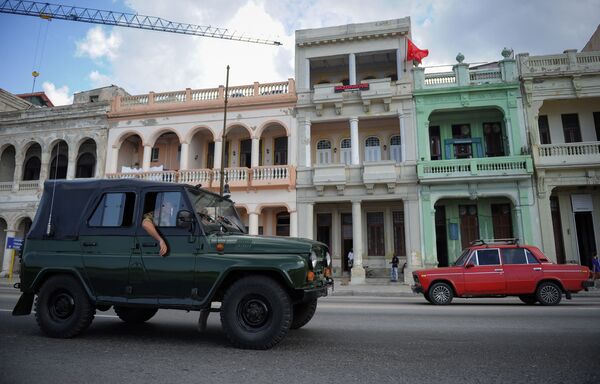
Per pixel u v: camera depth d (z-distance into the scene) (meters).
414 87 22.23
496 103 21.44
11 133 27.11
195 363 4.58
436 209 23.02
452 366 4.47
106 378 4.01
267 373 4.20
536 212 20.06
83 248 6.09
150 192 6.12
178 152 26.39
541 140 21.98
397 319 8.01
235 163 25.31
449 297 11.59
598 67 20.69
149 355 4.95
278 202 22.80
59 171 27.05
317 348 5.35
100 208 6.24
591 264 20.94
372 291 16.88
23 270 6.24
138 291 5.76
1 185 26.48
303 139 23.11
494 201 22.19
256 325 5.30
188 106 24.58
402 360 4.73
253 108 23.94
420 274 11.94
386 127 23.80
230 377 4.05
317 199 22.38
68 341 5.75
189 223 5.73
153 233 5.79
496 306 10.88
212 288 5.44
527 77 21.00
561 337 6.07
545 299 11.23
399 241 23.03
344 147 24.19
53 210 6.42
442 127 23.11
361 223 22.78
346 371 4.27
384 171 21.48
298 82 24.00
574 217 21.03
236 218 7.17
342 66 25.22
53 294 6.08
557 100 21.28
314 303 6.68
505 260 11.68
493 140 22.56
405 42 23.19
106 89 29.62
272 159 24.88
